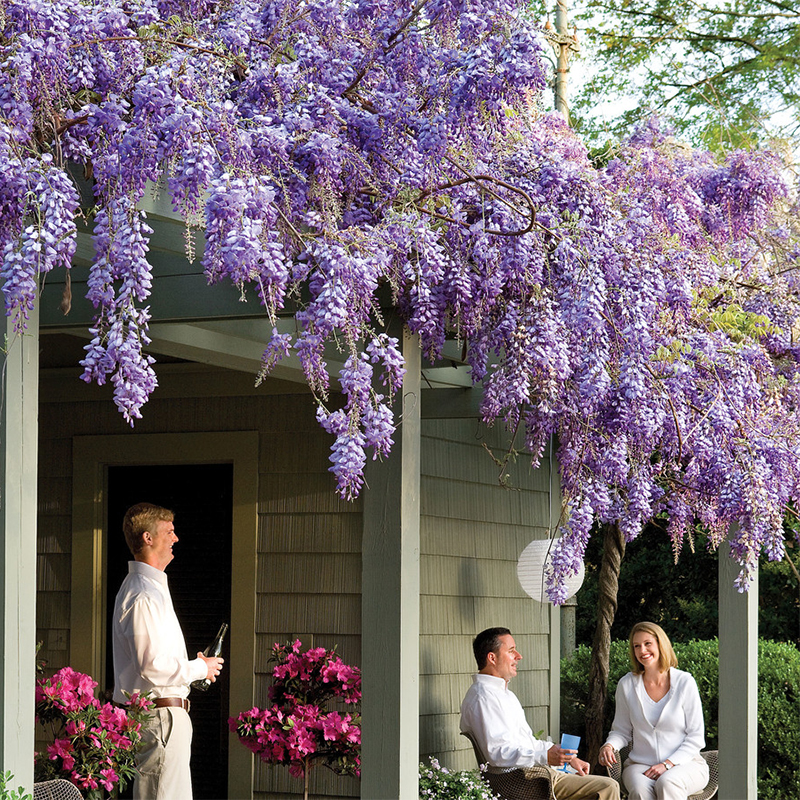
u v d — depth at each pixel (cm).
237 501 709
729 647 656
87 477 742
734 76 1470
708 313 612
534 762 640
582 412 501
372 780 415
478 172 436
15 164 309
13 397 323
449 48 404
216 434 716
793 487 626
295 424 701
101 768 523
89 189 388
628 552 1182
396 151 406
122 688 543
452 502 762
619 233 480
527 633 852
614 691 966
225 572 722
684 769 692
